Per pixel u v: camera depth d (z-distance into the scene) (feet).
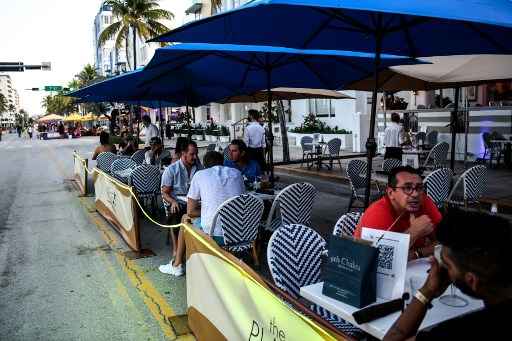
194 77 28.40
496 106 44.39
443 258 6.04
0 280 19.38
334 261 9.23
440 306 8.80
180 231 18.94
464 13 9.22
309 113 79.87
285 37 15.17
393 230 11.71
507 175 38.19
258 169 25.62
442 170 22.63
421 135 46.32
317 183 42.19
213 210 17.79
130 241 23.32
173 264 19.52
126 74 28.17
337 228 13.65
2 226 29.68
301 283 11.53
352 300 8.85
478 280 5.64
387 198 12.00
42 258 22.25
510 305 5.42
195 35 13.75
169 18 113.19
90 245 24.21
